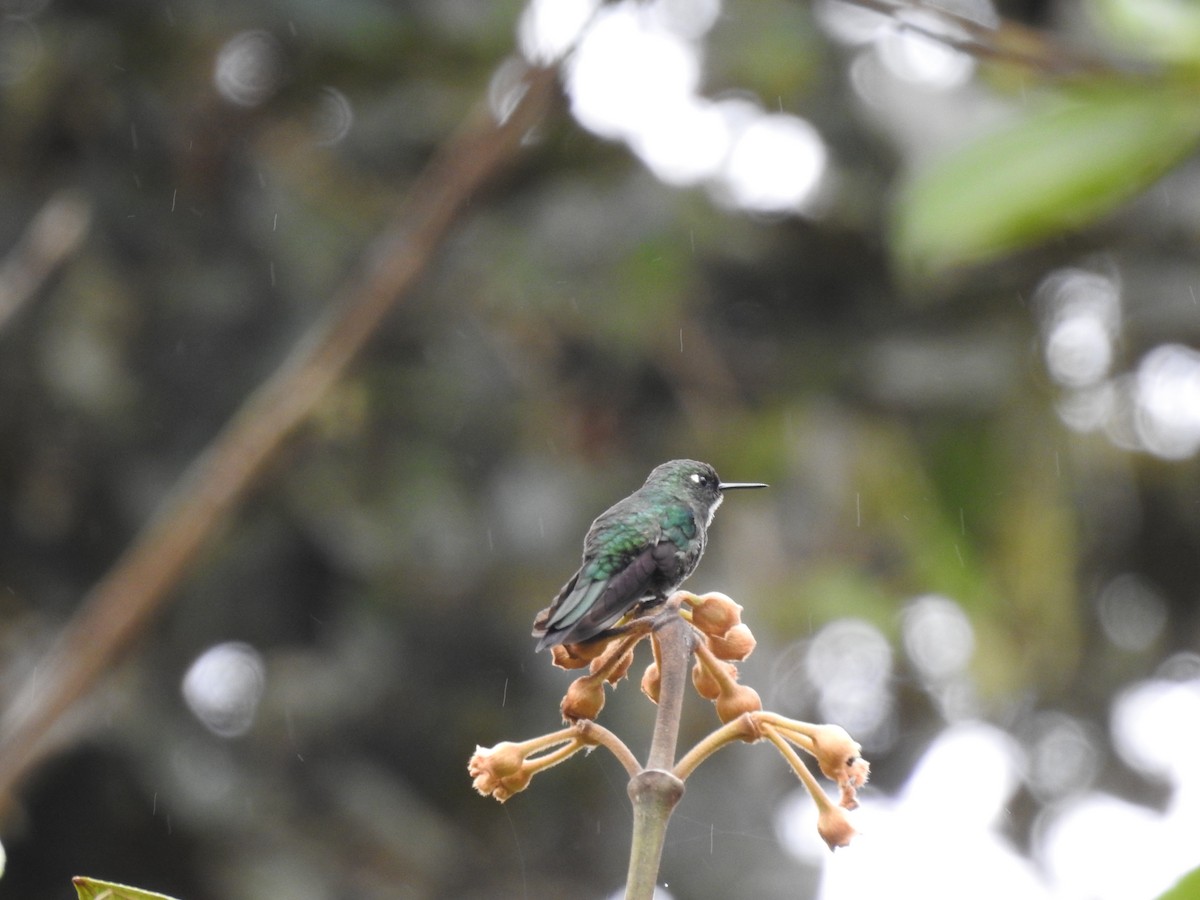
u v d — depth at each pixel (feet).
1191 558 40.45
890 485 37.91
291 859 34.45
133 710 33.78
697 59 37.76
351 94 39.65
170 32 37.24
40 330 35.29
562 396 38.45
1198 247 35.99
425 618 37.50
